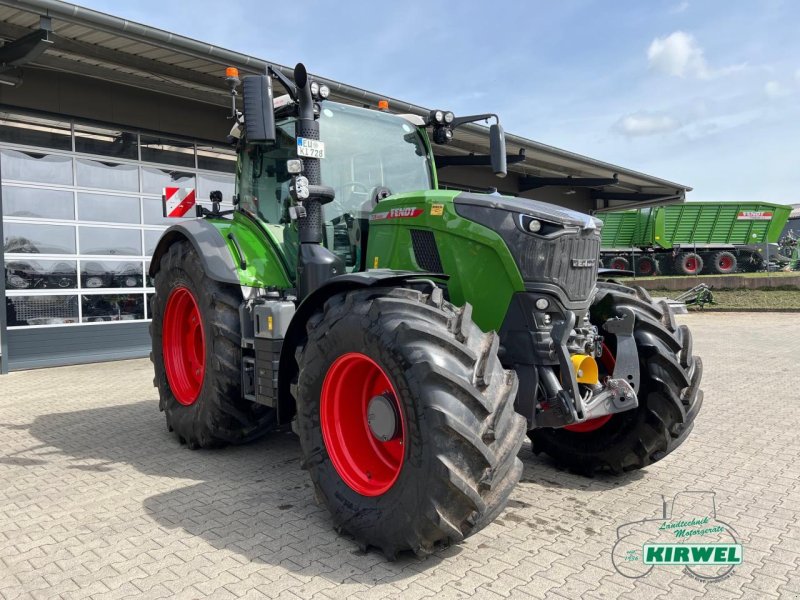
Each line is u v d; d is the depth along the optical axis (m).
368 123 4.41
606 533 3.10
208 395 4.29
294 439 4.93
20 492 3.78
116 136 9.51
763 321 14.19
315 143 3.75
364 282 2.93
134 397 6.66
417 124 4.66
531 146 12.84
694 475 3.95
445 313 2.83
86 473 4.12
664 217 23.28
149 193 9.90
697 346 10.10
